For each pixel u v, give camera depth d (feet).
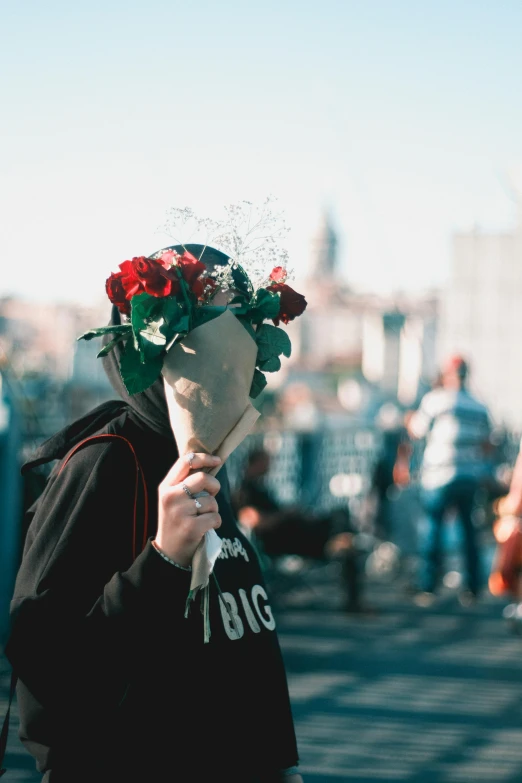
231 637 5.94
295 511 24.58
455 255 78.23
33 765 13.14
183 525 5.28
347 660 20.02
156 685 5.58
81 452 5.78
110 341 5.90
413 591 27.27
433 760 14.23
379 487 33.35
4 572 17.34
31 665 5.33
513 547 20.35
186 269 5.62
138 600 5.22
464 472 26.68
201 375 5.42
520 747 15.01
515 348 77.30
